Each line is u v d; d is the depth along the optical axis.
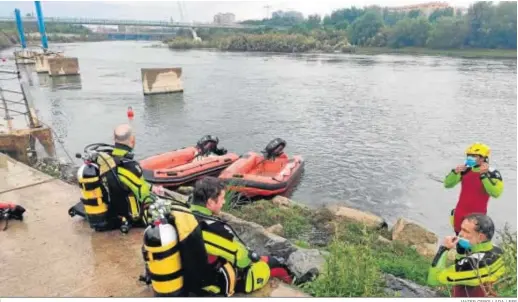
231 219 4.63
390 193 9.41
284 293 3.06
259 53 59.19
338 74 31.44
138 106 18.75
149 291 3.14
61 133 13.89
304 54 56.94
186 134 14.12
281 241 4.21
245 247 2.96
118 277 3.33
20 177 5.71
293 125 15.42
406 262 4.82
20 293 3.11
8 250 3.75
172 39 81.62
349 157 11.88
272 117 16.66
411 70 34.34
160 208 2.67
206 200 2.70
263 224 6.42
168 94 22.00
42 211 4.61
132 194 3.90
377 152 12.33
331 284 3.29
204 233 2.62
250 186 8.34
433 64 39.84
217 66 37.59
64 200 4.93
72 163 10.32
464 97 21.38
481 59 45.06
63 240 3.93
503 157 11.86
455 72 32.84
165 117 16.53
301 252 3.97
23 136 9.76
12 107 16.50
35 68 35.78
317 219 6.76
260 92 22.77
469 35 51.75
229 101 20.09
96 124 15.23
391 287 3.96
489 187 4.34
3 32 64.75
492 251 2.82
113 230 4.10
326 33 68.00
